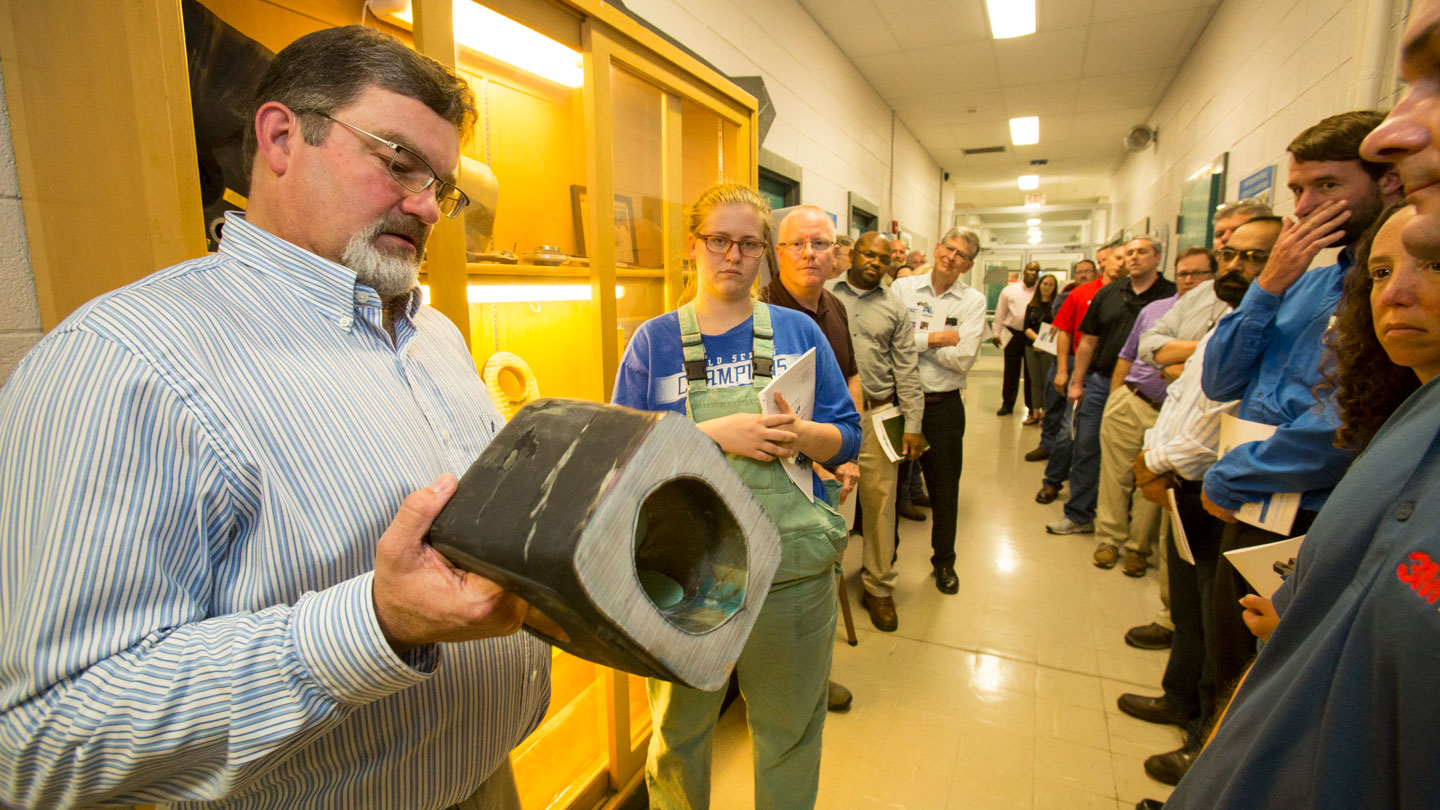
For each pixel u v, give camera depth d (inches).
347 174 26.3
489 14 46.2
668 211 67.4
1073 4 174.1
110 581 19.7
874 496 95.5
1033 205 541.6
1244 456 51.4
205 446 21.9
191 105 31.0
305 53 26.0
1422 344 24.4
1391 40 84.1
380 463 26.0
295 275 26.3
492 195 50.1
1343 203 48.3
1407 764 19.3
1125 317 124.8
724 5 126.0
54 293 37.5
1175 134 229.6
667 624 17.9
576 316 64.9
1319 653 22.7
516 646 31.3
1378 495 22.9
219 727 20.4
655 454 18.1
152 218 29.1
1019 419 255.1
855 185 223.5
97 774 20.0
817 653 50.8
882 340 94.7
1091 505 133.4
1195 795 27.5
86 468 19.8
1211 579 64.9
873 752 72.0
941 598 107.0
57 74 32.7
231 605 23.0
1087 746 72.4
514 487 19.2
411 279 29.3
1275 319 53.3
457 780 28.9
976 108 271.3
